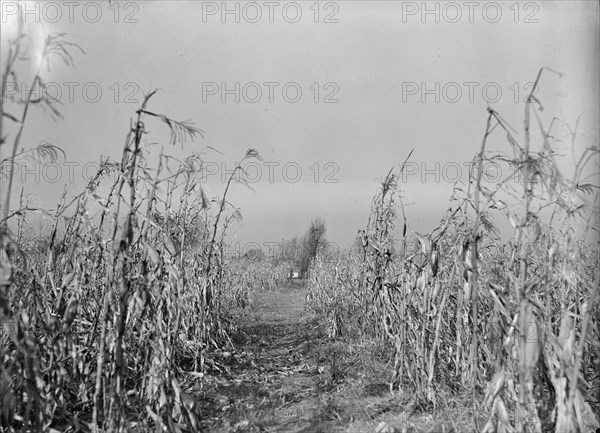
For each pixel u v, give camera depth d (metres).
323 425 4.86
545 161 3.74
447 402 5.05
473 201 4.54
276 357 8.11
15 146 3.62
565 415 3.66
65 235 5.07
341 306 9.81
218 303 8.96
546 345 4.16
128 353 5.46
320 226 25.14
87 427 4.50
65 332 4.35
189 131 4.01
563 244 4.32
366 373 6.33
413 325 5.52
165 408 4.29
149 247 4.15
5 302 3.67
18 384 4.27
